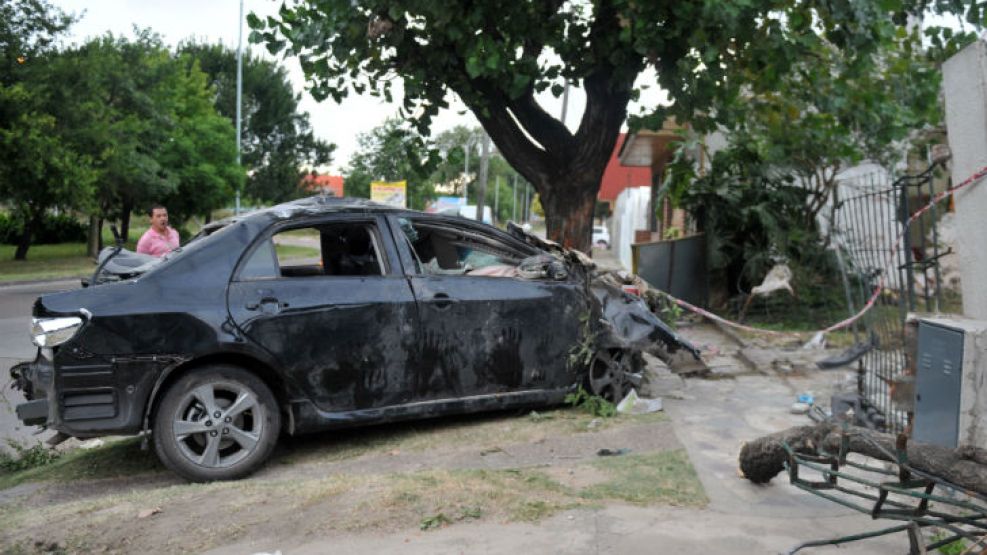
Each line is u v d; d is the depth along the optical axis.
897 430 5.37
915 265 6.48
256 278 5.26
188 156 35.47
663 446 5.43
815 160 12.20
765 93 10.08
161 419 4.87
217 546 3.70
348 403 5.42
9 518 4.12
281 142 54.94
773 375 8.03
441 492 4.25
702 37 6.98
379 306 5.51
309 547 3.67
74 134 26.12
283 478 5.05
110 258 5.71
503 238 6.42
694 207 13.35
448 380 5.76
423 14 7.36
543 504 4.15
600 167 8.90
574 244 8.98
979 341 3.94
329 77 8.38
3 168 24.17
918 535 2.80
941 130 9.40
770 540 3.74
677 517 4.03
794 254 12.25
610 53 8.03
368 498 4.14
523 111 8.82
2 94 22.95
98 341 4.71
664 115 8.02
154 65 33.44
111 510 4.12
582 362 6.30
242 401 5.05
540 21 8.09
